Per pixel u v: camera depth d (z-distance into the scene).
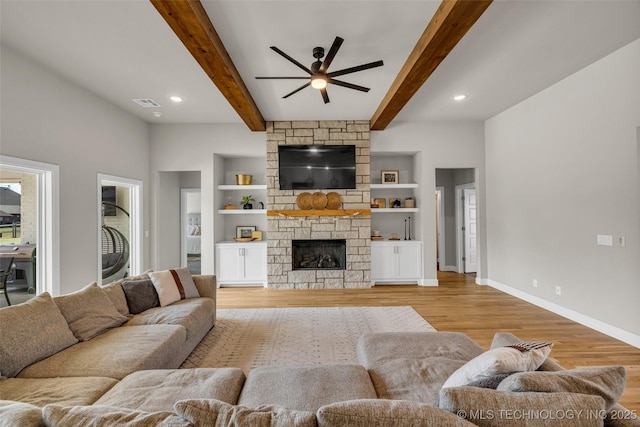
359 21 2.60
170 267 6.14
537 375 1.03
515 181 4.70
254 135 5.51
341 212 5.34
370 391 1.51
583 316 3.55
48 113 3.35
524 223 4.53
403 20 2.59
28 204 3.37
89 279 3.93
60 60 3.18
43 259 3.38
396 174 6.05
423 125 5.52
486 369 1.18
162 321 2.63
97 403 1.44
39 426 0.92
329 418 0.87
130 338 2.21
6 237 3.24
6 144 2.90
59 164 3.49
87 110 3.92
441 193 7.02
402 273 5.60
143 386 1.56
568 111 3.71
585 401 0.92
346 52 3.10
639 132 2.95
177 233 6.46
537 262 4.28
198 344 3.06
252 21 2.58
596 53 3.16
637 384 2.32
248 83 3.80
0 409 0.95
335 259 5.65
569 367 2.61
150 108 4.63
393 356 1.88
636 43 2.93
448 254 7.02
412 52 3.07
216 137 5.47
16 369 1.73
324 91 3.38
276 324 3.64
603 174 3.27
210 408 0.95
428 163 5.52
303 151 5.39
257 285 5.61
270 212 5.36
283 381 1.59
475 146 5.50
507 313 3.99
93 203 4.01
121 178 4.61
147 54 3.08
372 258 5.58
